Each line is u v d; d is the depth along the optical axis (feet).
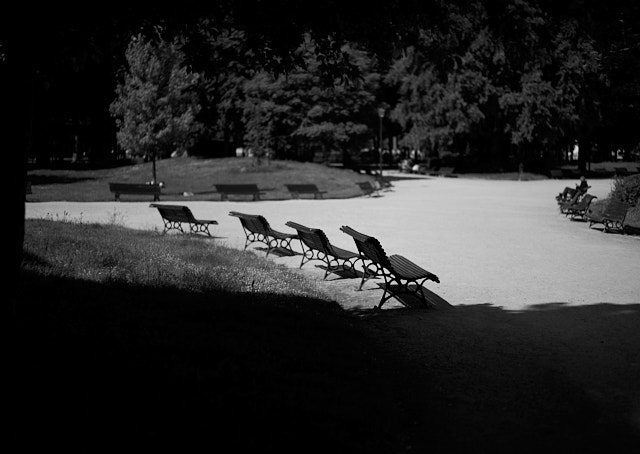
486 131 192.75
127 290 28.09
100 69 150.92
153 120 110.22
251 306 26.53
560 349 23.76
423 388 19.33
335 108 153.89
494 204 97.09
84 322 20.84
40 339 17.71
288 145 160.15
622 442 15.49
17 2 14.39
